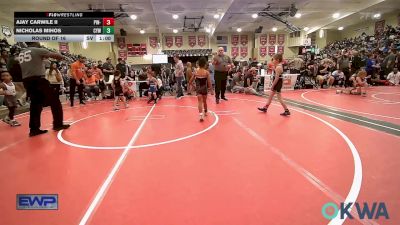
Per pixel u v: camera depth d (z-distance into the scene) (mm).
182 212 2527
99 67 13539
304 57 18531
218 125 6082
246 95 12289
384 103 8875
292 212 2479
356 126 5738
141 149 4469
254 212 2496
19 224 2406
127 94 11664
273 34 29000
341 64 14375
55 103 5980
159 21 21672
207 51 28094
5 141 5238
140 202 2730
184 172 3453
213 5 16859
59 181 3285
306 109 8078
